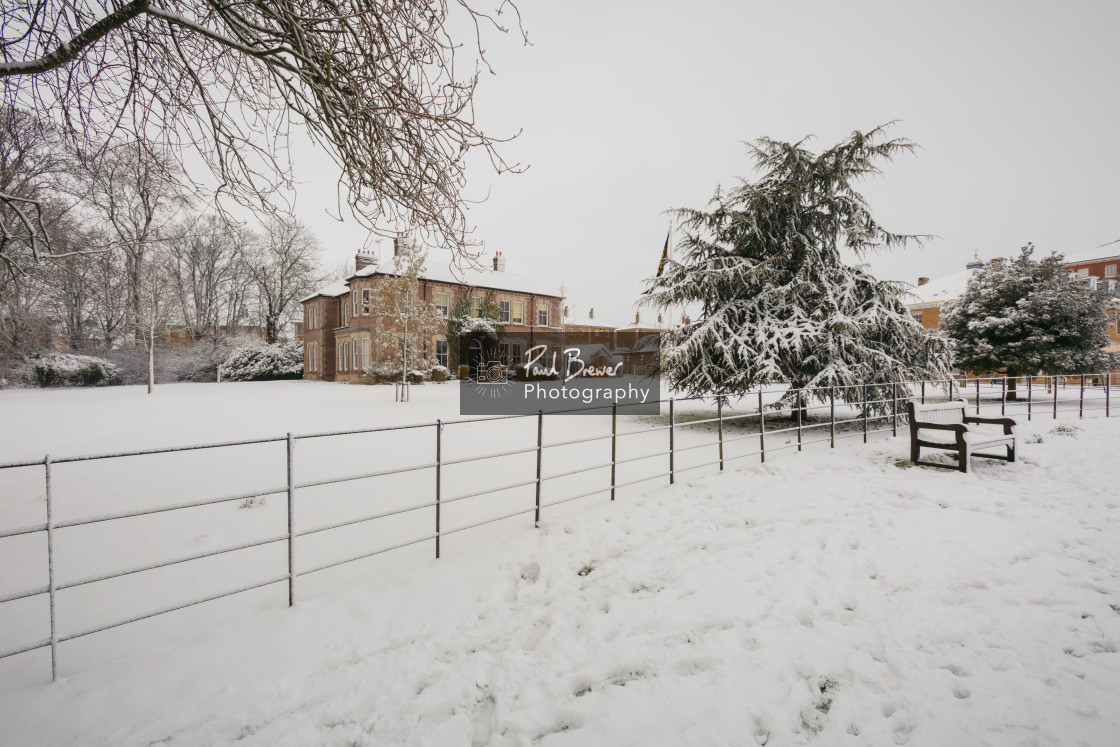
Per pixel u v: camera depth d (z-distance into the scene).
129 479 6.71
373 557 4.05
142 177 4.45
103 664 2.47
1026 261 17.55
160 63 3.95
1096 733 1.84
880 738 1.88
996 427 8.84
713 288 11.99
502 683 2.29
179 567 3.88
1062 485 5.39
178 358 37.81
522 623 2.90
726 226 12.74
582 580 3.42
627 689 2.21
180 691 2.27
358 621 2.90
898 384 10.61
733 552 3.76
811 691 2.18
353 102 3.51
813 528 4.23
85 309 24.39
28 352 27.34
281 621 2.87
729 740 1.89
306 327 40.66
